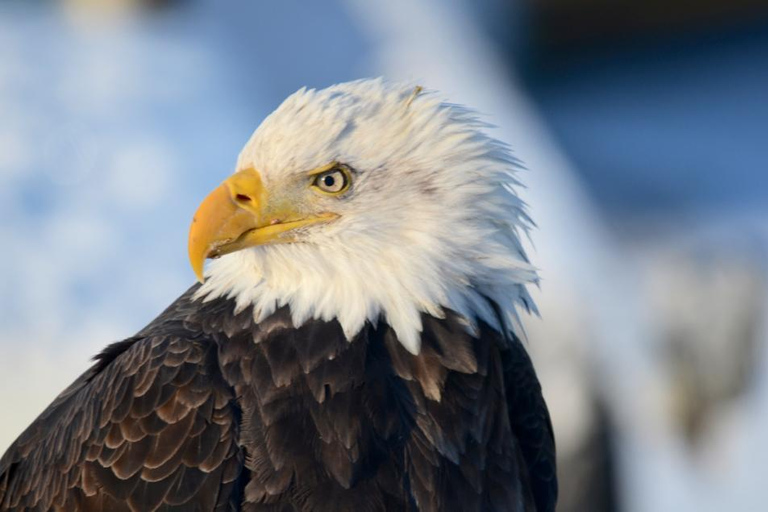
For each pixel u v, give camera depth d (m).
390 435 6.25
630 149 27.19
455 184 6.62
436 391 6.46
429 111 6.66
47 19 20.03
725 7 32.47
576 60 30.84
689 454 14.47
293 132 6.54
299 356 6.41
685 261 16.75
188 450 6.04
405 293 6.55
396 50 18.61
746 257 17.19
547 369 11.12
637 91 30.44
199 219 6.49
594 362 11.45
